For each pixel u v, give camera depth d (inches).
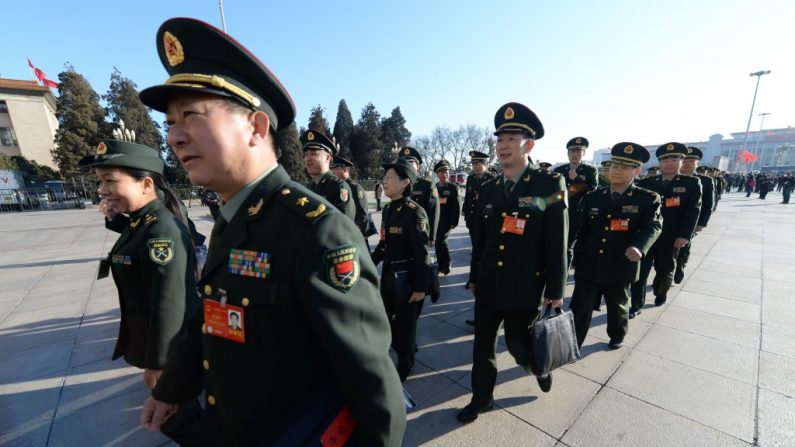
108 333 149.3
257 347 36.5
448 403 100.9
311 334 37.3
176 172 1162.6
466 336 144.6
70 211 802.8
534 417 93.0
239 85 37.7
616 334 127.3
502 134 94.6
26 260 290.5
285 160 1315.2
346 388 35.4
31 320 163.8
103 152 74.2
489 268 95.5
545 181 92.2
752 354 121.3
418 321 159.5
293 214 37.1
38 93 1295.5
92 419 95.3
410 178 114.6
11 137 1274.6
